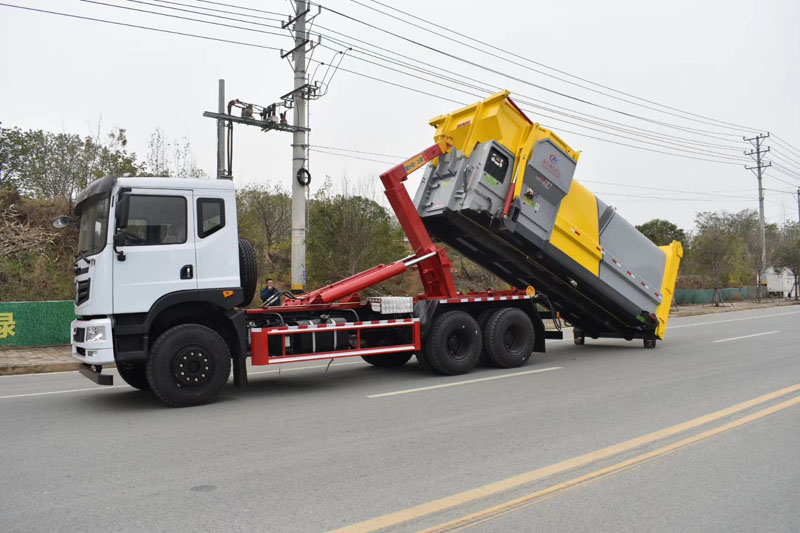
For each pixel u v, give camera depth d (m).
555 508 4.08
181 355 7.59
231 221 8.16
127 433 6.27
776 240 46.25
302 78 16.45
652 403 7.52
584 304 12.78
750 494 4.34
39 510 4.09
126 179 7.52
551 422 6.55
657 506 4.11
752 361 11.19
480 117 10.34
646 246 12.66
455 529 3.74
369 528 3.74
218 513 4.00
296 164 16.09
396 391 8.59
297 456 5.35
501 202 10.41
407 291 20.28
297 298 9.48
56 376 11.05
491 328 10.59
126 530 3.74
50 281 18.14
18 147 21.09
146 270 7.52
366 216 20.39
